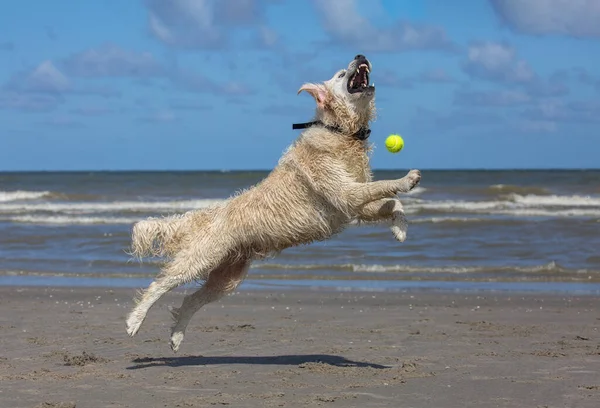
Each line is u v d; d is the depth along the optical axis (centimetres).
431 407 613
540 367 770
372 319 1120
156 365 791
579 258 1817
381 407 611
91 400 636
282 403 623
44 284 1538
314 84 753
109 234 2319
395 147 756
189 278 776
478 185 5119
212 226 776
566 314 1166
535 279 1572
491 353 852
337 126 741
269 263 1788
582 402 625
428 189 4041
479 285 1504
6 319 1107
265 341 941
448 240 2127
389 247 2017
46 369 764
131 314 780
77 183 5856
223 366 786
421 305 1262
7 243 2156
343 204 730
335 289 1451
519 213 2941
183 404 621
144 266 1791
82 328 1030
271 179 761
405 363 790
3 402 629
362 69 734
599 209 3077
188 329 1030
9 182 6219
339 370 757
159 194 4241
